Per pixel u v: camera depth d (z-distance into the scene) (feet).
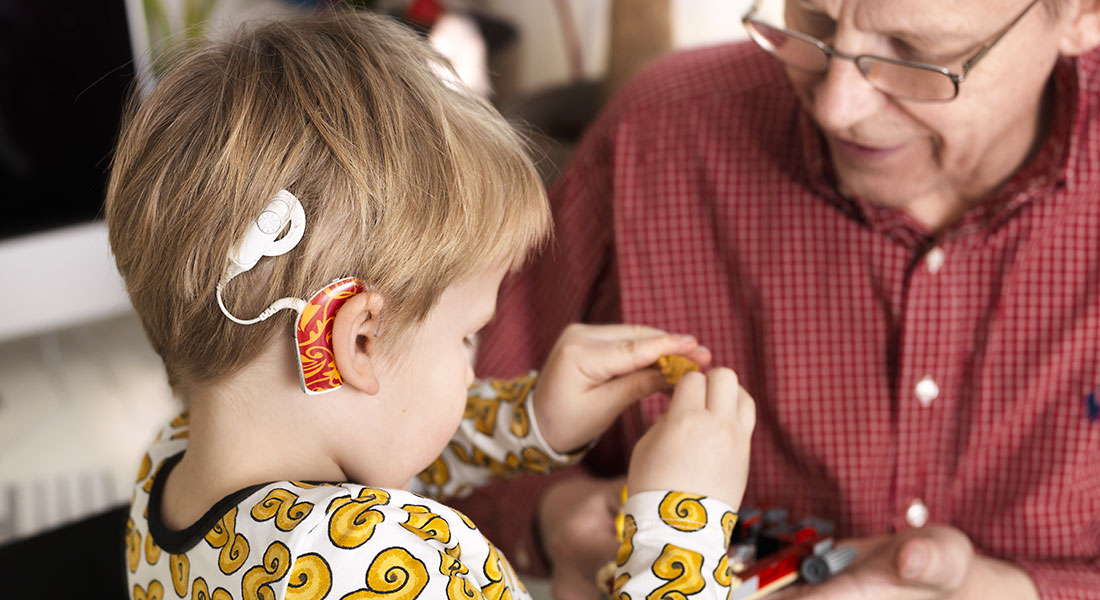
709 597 2.29
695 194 3.56
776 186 3.43
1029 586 3.16
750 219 3.47
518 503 3.64
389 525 2.04
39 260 5.33
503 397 3.01
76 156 5.32
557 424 2.89
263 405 2.21
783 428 3.53
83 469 5.19
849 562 3.03
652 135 3.62
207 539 2.12
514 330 3.90
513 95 10.59
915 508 3.47
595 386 2.89
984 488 3.41
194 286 2.10
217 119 2.11
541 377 2.95
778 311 3.49
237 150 2.07
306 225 2.07
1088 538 3.37
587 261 3.83
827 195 3.31
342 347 2.07
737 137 3.49
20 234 5.28
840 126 2.81
